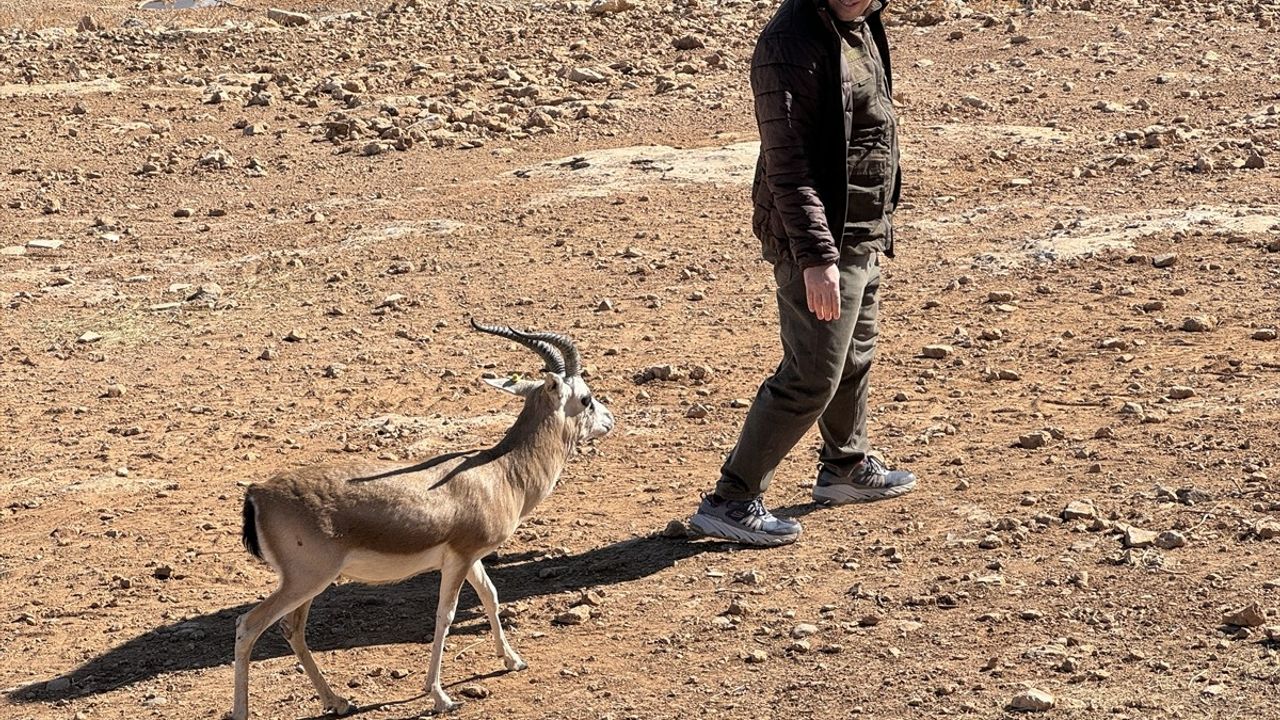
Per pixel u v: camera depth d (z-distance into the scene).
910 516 8.11
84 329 13.00
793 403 7.56
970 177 16.27
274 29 28.14
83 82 23.27
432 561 6.40
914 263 13.54
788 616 7.00
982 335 11.39
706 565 7.71
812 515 8.29
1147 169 15.88
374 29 27.61
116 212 16.78
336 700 6.42
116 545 8.52
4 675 7.00
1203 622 6.52
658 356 11.54
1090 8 24.69
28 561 8.36
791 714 6.06
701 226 15.16
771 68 7.04
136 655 7.15
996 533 7.71
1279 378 9.89
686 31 25.91
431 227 15.57
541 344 7.00
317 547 6.08
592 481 9.12
